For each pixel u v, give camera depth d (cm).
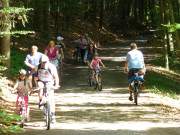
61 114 1647
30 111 1692
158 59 4169
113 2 7988
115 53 4738
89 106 1841
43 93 1352
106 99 2045
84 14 6272
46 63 1357
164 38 3659
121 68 3459
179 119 1584
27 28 3653
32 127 1373
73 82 2644
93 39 5550
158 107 1852
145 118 1584
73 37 4803
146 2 8081
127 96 2150
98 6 6756
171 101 2156
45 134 1255
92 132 1285
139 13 8156
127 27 7619
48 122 1331
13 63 2520
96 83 2348
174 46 4050
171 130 1320
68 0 4575
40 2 3572
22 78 1382
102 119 1550
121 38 6894
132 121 1514
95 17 6662
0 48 2078
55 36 4388
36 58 1627
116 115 1636
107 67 3509
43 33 4022
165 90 2556
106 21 7406
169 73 3547
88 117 1588
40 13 3991
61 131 1305
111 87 2472
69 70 3216
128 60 1900
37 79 1380
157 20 4166
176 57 4050
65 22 4956
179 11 3744
